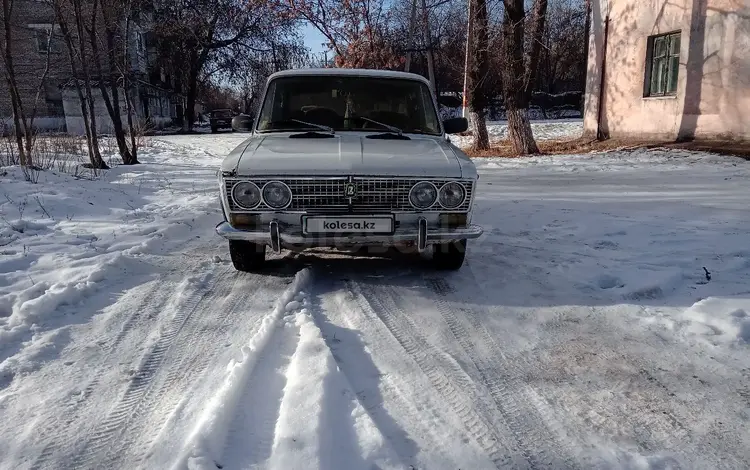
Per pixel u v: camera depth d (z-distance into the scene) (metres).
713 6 11.77
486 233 5.57
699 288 3.80
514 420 2.28
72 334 3.07
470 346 2.96
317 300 3.61
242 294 3.72
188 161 13.62
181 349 2.88
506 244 5.11
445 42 22.30
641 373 2.67
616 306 3.51
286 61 31.53
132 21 13.16
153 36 30.03
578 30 35.56
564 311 3.44
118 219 6.00
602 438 2.16
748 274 4.07
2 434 2.15
